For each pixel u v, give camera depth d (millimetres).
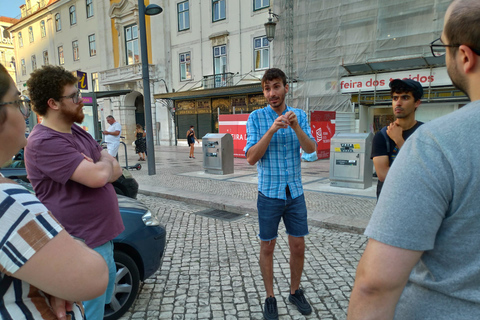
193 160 13648
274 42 16094
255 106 18500
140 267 2773
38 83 1604
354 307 835
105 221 1756
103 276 891
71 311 954
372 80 12438
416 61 11250
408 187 761
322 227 4680
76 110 1703
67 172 1583
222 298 2887
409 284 898
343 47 13969
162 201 6625
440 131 768
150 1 22641
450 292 782
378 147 2592
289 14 15250
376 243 796
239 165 11547
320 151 12352
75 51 29281
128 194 5141
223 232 4641
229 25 19000
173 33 22031
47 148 1586
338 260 3598
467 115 760
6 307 794
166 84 22766
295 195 2486
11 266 751
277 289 3012
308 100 14406
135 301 2844
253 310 2695
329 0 14141
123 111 25250
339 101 14469
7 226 748
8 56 42719
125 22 24234
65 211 1652
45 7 30672
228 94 19094
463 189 723
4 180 819
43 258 771
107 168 1712
